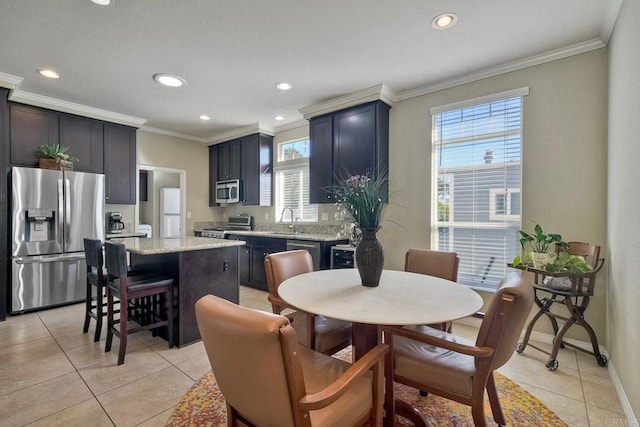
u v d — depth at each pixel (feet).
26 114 11.91
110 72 10.03
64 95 11.95
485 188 10.00
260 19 7.30
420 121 11.29
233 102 12.80
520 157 9.33
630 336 5.66
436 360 4.80
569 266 7.48
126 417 5.64
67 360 7.71
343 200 6.36
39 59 9.16
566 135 8.57
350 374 3.63
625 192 6.12
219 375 3.57
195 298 9.02
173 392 6.42
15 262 10.83
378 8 6.91
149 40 8.18
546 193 8.86
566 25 7.47
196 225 18.89
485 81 9.94
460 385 4.43
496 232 9.80
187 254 8.89
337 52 8.83
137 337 9.27
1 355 7.93
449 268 7.48
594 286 7.90
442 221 10.87
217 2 6.71
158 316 9.43
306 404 3.09
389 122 12.03
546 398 6.23
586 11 6.94
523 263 8.36
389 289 5.68
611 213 7.35
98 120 13.91
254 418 3.56
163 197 22.66
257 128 16.31
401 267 11.68
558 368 7.38
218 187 18.58
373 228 5.87
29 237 11.27
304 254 7.88
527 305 4.21
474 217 10.21
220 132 17.81
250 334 2.94
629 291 5.77
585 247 7.91
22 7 6.78
